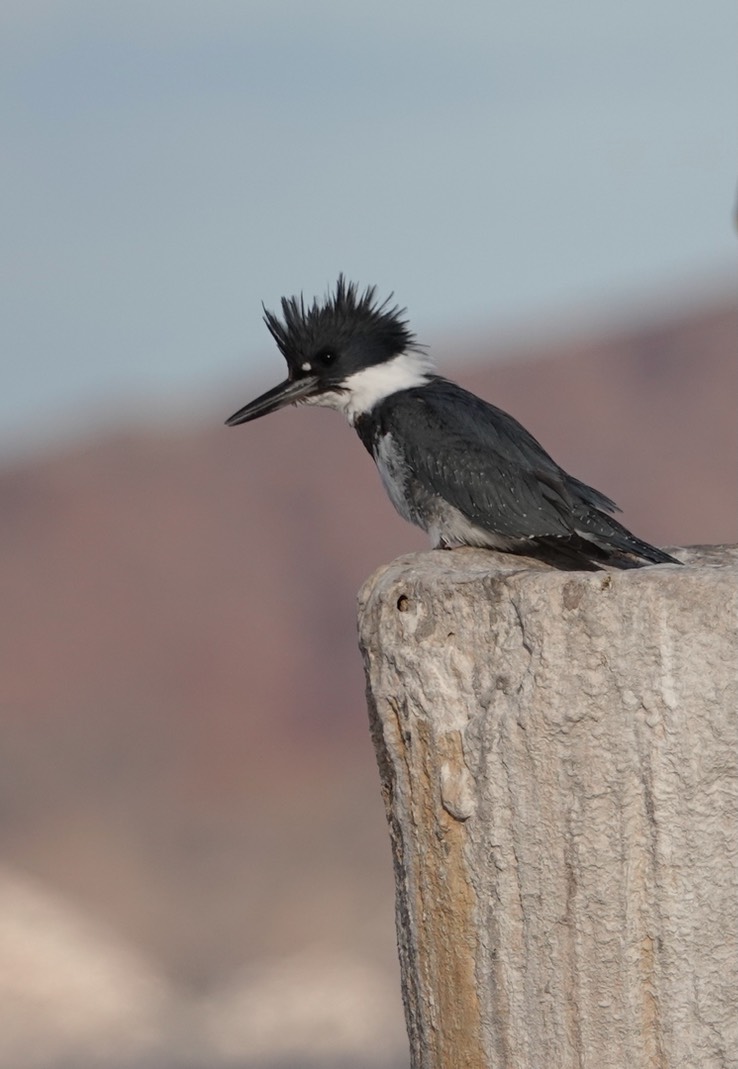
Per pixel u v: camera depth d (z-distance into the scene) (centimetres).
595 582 532
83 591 4294
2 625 4162
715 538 4438
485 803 554
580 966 546
